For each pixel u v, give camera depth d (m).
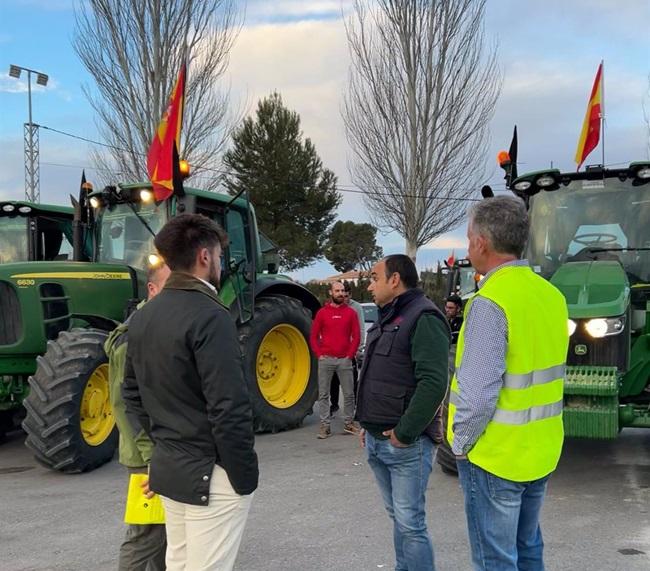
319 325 7.39
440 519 4.45
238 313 7.20
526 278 2.51
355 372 8.20
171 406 2.36
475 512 2.49
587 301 4.75
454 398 2.49
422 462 3.00
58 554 3.99
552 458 2.52
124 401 2.68
